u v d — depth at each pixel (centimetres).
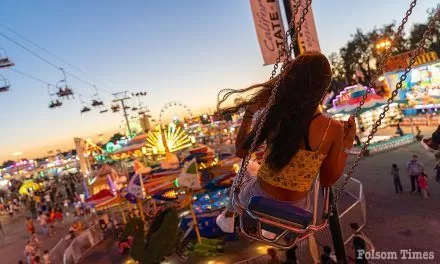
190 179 1447
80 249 1834
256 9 869
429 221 1291
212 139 6600
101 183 2247
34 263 1708
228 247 1471
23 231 3053
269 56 871
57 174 7988
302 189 174
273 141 172
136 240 1253
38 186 4984
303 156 168
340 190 185
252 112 191
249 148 181
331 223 900
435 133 502
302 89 163
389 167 2202
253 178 195
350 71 5934
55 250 1811
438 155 1981
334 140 169
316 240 1175
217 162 1830
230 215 243
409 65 175
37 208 3769
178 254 1448
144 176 1659
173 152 2311
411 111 3716
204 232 1595
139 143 2561
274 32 877
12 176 7756
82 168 2919
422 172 1594
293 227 165
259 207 166
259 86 190
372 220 1410
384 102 2791
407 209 1457
